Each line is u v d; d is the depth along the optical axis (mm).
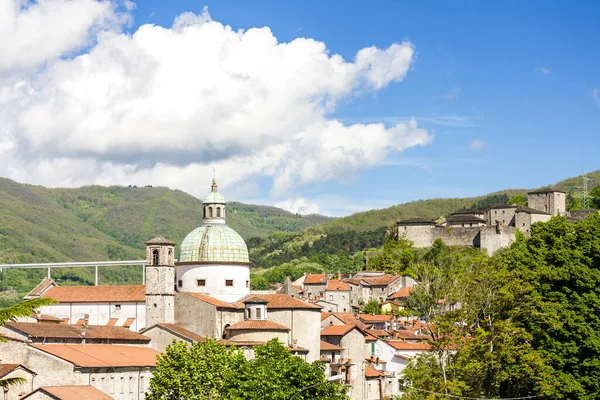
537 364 132625
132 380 142875
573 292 144375
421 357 146750
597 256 149250
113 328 163625
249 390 113812
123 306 178250
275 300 173000
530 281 147250
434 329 147125
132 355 149125
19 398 126312
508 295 139750
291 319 169750
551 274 146250
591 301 142000
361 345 185250
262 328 163750
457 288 148000
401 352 194250
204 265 175750
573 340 139375
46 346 137125
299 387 116000
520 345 137500
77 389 125750
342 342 180000
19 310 74062
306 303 174500
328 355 175250
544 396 136000
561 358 138250
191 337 161125
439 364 141125
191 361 129500
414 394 138250
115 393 138500
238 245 178750
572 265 146375
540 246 160250
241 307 174000
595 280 144000
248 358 158250
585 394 134625
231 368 123812
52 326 151250
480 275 146000
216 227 180750
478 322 144875
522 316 146000
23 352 133000
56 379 131375
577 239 153000
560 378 135500
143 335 163250
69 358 132625
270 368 116875
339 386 123688
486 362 135750
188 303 169250
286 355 124062
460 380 136000
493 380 137500
